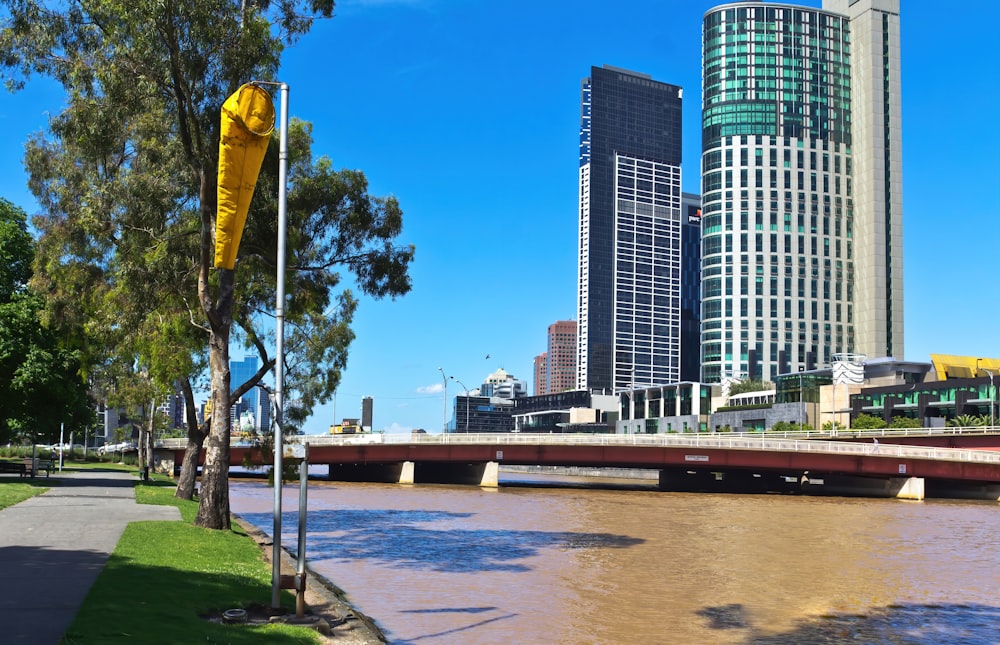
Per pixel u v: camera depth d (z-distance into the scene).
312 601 20.83
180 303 35.06
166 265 32.81
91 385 69.19
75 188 37.25
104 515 32.09
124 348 37.94
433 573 32.16
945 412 146.00
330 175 35.72
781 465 99.56
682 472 116.88
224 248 19.84
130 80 29.72
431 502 73.75
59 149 38.06
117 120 30.98
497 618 24.19
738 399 196.75
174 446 94.94
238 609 17.30
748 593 30.45
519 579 31.66
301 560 18.41
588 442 102.06
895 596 30.95
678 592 30.14
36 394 53.19
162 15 28.12
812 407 169.00
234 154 19.64
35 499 38.78
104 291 37.00
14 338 50.88
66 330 40.78
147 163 33.81
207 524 31.45
